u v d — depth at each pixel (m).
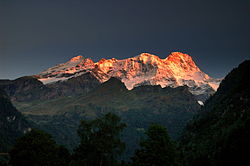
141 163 158.38
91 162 186.62
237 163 192.88
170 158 160.12
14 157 185.75
